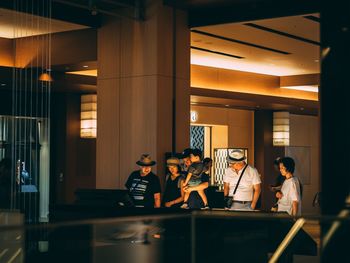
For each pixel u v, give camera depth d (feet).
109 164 43.68
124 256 25.54
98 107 44.42
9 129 56.59
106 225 25.26
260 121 77.00
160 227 27.09
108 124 43.86
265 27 45.78
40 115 57.31
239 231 25.13
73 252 24.14
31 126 51.08
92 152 63.77
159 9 41.96
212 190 43.24
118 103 43.47
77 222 14.16
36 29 46.52
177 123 42.93
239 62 61.72
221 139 73.20
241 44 52.31
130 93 42.93
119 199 34.83
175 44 42.86
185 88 43.50
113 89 43.78
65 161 61.87
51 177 61.62
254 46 53.31
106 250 25.05
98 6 42.75
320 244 16.62
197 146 71.72
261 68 65.72
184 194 34.22
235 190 34.19
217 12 42.63
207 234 24.40
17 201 48.37
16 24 45.06
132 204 34.53
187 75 43.65
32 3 41.70
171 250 26.81
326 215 16.84
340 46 16.80
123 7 43.16
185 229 27.04
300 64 62.95
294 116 82.99
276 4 40.37
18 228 13.17
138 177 34.76
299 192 32.55
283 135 77.46
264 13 40.83
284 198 32.53
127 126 42.98
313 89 74.33
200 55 57.67
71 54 46.80
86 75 55.21
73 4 38.34
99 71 44.55
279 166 33.14
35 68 49.62
